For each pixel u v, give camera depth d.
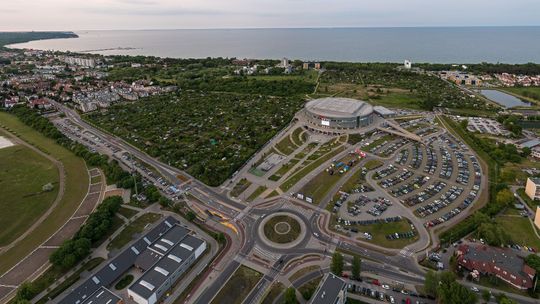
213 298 154.12
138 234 199.00
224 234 198.00
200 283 162.62
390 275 165.62
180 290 158.50
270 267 171.88
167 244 182.12
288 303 143.25
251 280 163.88
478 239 189.12
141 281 155.12
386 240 190.25
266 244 188.88
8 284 163.00
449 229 198.25
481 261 163.75
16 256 182.00
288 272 168.50
